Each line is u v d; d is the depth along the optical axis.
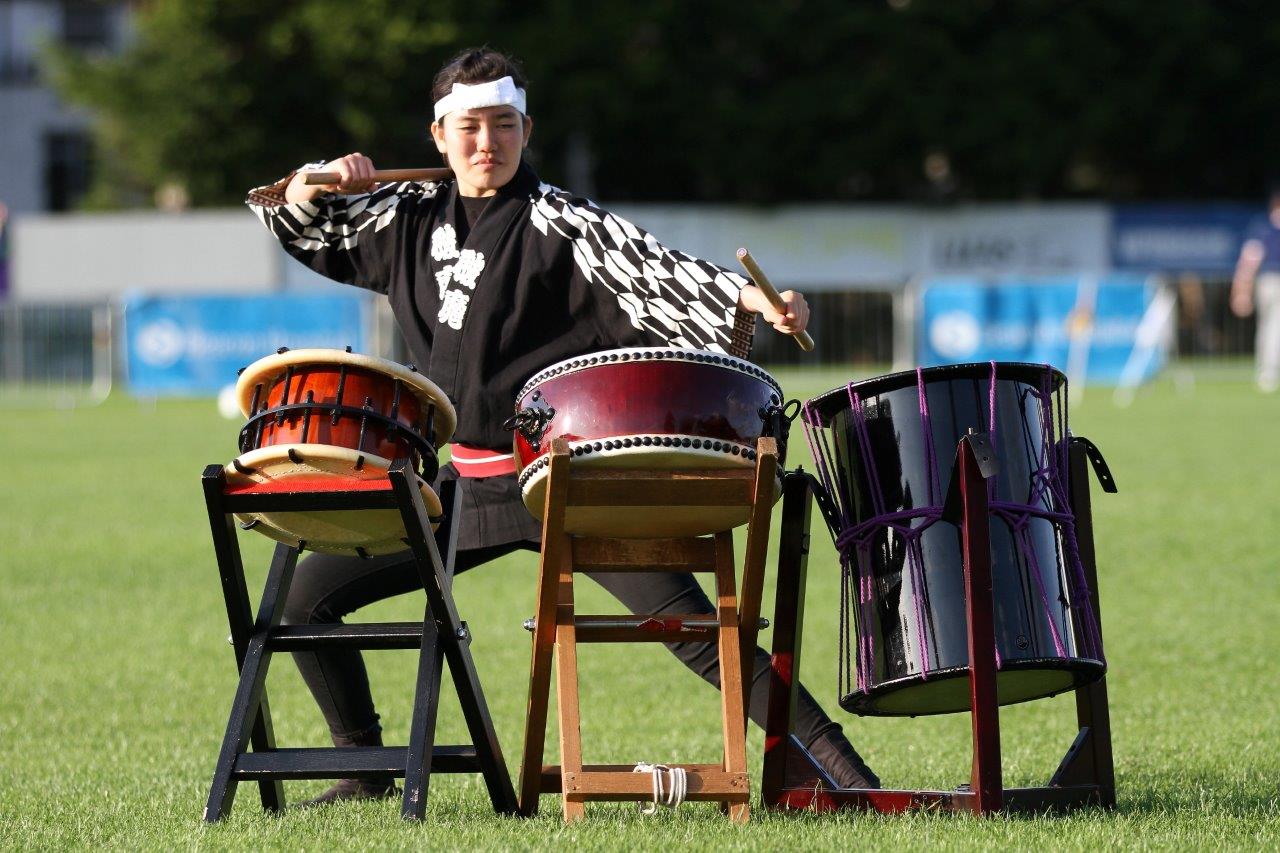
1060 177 130.38
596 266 15.77
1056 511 14.73
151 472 53.16
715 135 120.25
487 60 16.39
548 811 15.89
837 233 115.50
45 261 104.12
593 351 16.12
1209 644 25.94
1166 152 128.38
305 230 16.80
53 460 57.19
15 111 157.38
